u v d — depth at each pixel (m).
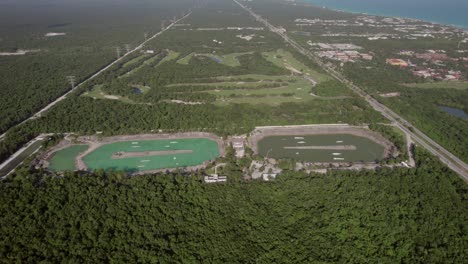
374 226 109.25
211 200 121.19
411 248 101.69
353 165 156.50
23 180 130.88
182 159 161.25
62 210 111.25
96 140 174.38
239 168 148.88
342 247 100.88
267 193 127.44
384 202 120.94
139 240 100.75
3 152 155.00
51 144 167.50
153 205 115.81
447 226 110.69
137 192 122.75
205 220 110.69
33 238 99.25
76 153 164.00
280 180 137.12
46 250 95.19
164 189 126.56
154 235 102.88
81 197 117.81
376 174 142.75
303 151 170.25
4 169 147.00
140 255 95.38
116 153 165.00
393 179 137.12
